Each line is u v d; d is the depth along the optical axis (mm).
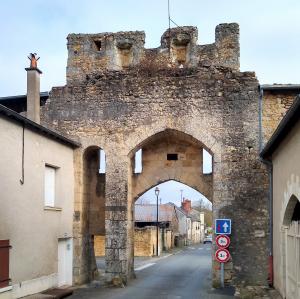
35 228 13070
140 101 16188
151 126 15984
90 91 16578
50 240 14195
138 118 16109
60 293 13047
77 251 16188
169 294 13797
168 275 20219
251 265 14852
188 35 16828
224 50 16516
